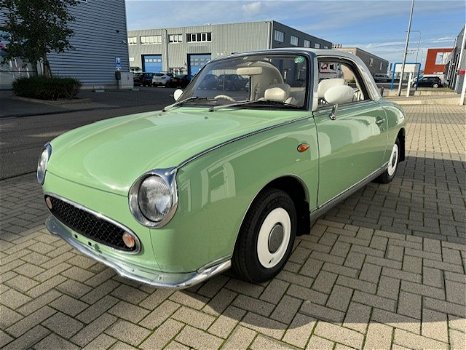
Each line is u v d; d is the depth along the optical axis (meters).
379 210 4.08
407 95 23.48
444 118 12.22
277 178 2.50
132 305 2.51
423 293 2.58
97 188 2.14
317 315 2.37
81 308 2.50
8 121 11.23
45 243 3.42
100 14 25.05
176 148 2.19
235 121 2.70
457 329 2.24
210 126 2.59
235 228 2.25
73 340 2.21
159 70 54.03
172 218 1.93
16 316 2.43
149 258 2.08
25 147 7.57
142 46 54.16
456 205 4.23
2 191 4.89
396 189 4.78
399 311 2.40
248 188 2.24
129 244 2.11
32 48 15.28
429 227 3.64
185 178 1.94
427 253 3.13
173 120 2.89
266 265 2.62
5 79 19.06
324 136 2.89
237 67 3.47
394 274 2.82
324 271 2.86
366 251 3.17
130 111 14.20
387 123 4.15
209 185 2.03
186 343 2.17
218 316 2.38
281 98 3.03
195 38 50.00
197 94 3.62
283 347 2.12
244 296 2.57
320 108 2.97
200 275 2.12
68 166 2.39
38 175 2.72
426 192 4.66
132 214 2.01
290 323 2.30
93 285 2.76
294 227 2.83
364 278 2.77
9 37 15.80
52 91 16.25
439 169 5.76
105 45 25.83
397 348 2.10
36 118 11.97
